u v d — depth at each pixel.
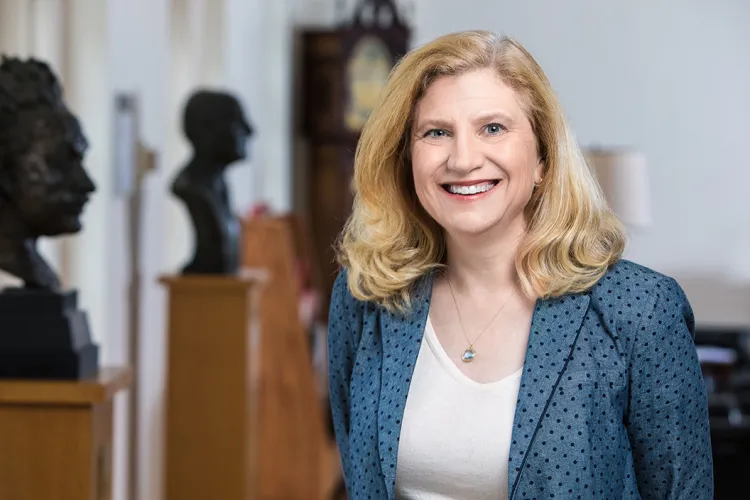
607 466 1.81
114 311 4.18
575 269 1.87
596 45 9.30
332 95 9.22
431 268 2.06
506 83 1.88
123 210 4.34
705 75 9.14
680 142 9.20
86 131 4.00
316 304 7.14
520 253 1.91
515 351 1.92
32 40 3.68
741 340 8.26
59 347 2.49
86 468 2.48
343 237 2.16
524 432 1.80
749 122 9.09
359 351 2.08
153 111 4.88
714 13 9.11
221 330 4.44
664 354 1.82
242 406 4.45
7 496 2.48
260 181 7.99
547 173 1.92
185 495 4.48
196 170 4.46
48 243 3.79
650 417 1.83
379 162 2.03
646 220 6.86
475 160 1.83
